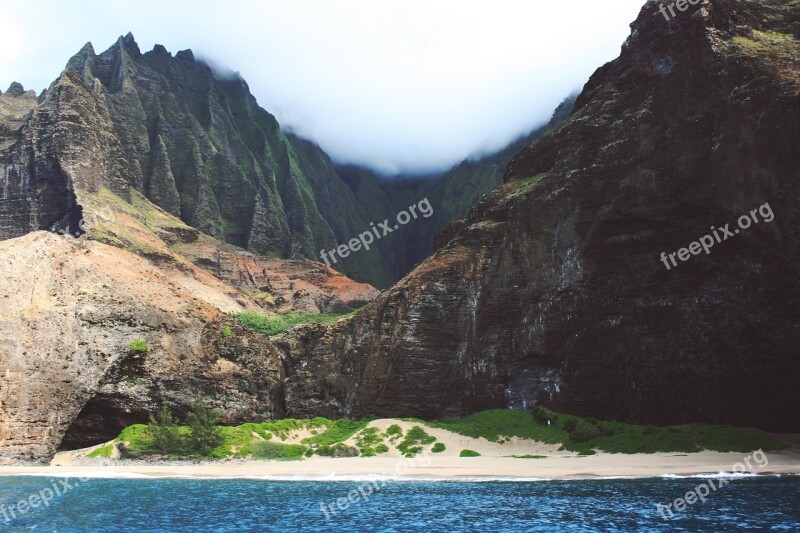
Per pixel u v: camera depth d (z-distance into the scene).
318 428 71.94
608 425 63.22
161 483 49.22
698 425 61.28
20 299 67.81
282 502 40.16
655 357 68.00
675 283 67.38
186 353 75.75
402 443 63.03
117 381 69.69
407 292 80.38
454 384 75.62
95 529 33.09
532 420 66.69
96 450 62.94
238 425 75.38
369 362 78.88
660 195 68.12
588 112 80.88
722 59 64.69
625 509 35.44
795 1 73.00
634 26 78.50
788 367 61.72
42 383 64.25
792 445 56.22
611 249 71.56
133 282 78.75
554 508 36.28
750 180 59.72
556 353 72.75
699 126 65.94
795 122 55.22
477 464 55.16
